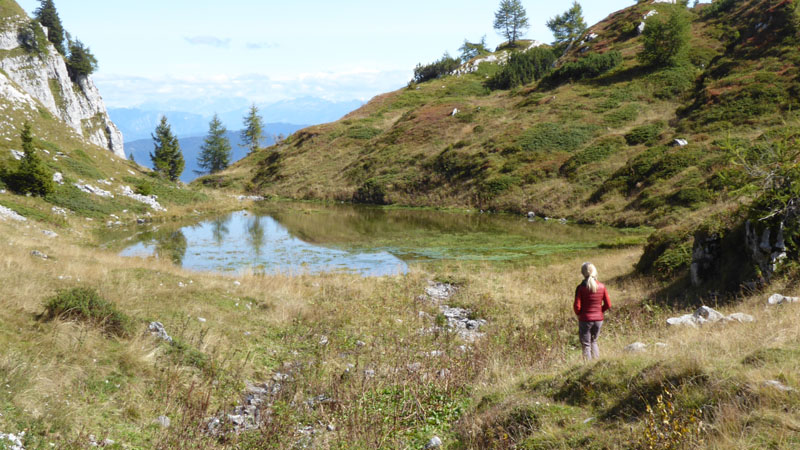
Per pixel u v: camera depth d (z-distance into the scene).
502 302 16.91
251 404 8.02
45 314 8.76
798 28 46.78
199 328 10.75
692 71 54.38
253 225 39.53
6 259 12.74
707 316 9.73
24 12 73.69
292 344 11.34
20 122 44.06
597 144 46.00
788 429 3.60
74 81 82.62
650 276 17.95
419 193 52.41
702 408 4.30
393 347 11.44
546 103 59.22
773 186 12.27
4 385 5.87
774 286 11.25
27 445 5.10
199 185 74.50
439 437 6.38
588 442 4.57
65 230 31.33
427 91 92.38
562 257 25.95
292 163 72.38
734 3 65.31
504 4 116.94
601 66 63.12
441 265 24.73
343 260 26.53
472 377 8.57
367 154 66.38
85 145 49.53
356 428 6.66
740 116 39.09
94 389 6.85
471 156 53.06
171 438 6.12
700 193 31.53
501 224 37.75
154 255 26.58
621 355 6.46
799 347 5.10
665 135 42.62
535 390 6.45
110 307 9.25
